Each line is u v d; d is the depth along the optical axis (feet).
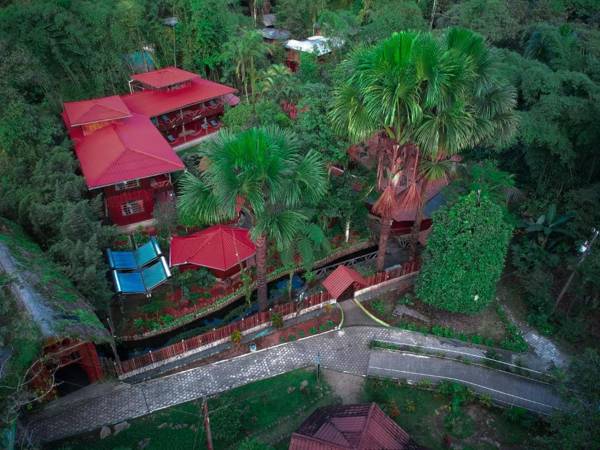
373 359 76.38
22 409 64.34
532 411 67.26
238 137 66.28
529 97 95.91
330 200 93.97
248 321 79.56
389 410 67.77
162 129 134.62
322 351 77.82
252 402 69.51
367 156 104.17
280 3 194.39
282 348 78.23
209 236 92.07
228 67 158.20
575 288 86.12
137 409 68.03
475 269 74.38
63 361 66.80
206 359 76.23
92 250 75.92
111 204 103.24
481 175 92.63
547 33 113.60
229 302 90.74
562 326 81.05
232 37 145.18
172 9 157.07
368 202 105.29
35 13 118.73
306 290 92.43
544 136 87.35
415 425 66.49
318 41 159.63
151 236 104.27
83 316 63.67
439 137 65.72
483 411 68.39
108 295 77.30
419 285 81.82
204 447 63.05
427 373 73.77
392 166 72.90
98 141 110.52
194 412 67.77
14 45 113.19
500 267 76.79
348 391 71.31
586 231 85.25
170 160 106.01
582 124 91.40
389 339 79.82
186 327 86.58
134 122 120.88
